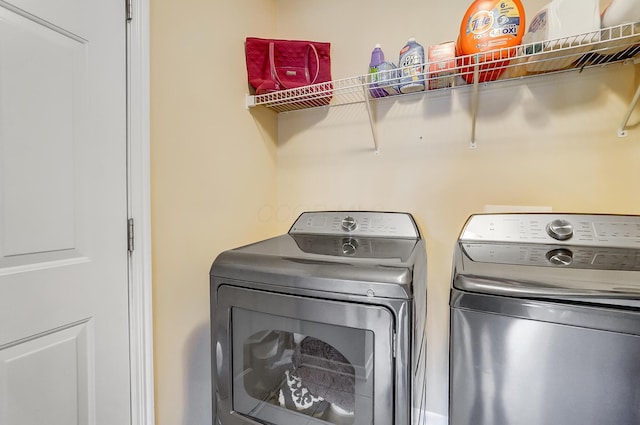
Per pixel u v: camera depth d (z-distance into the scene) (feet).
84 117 3.07
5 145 2.51
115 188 3.36
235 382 3.55
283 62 5.42
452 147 5.10
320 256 3.48
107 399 3.28
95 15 3.16
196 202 4.43
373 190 5.69
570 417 2.36
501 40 3.88
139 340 3.59
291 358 3.39
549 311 2.39
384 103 5.57
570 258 3.16
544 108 4.56
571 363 2.35
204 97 4.56
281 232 6.43
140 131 3.57
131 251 3.53
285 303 3.22
